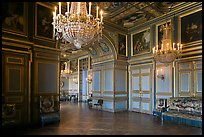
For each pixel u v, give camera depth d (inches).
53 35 321.1
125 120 337.4
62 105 613.0
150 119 346.9
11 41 262.4
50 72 313.1
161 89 400.8
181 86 359.9
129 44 492.7
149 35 436.1
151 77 426.3
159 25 413.4
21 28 277.7
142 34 456.8
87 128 272.7
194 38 342.0
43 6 310.7
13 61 265.3
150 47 431.5
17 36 271.3
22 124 270.5
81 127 279.1
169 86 382.6
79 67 816.3
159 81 406.0
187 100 316.8
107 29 442.0
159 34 411.8
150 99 424.8
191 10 349.1
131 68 485.4
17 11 274.1
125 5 354.3
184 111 314.7
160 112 360.2
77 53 808.3
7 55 259.0
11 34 264.8
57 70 323.6
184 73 356.2
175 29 376.8
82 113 426.9
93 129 266.4
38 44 299.3
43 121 282.7
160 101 386.0
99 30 222.2
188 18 354.9
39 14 303.7
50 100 303.7
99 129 266.4
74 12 215.6
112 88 462.9
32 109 285.6
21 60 275.1
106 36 443.2
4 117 248.7
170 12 386.6
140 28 461.4
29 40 287.1
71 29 202.5
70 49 727.1
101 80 506.6
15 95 265.3
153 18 424.2
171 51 300.0
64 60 682.2
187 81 349.7
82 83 802.8
